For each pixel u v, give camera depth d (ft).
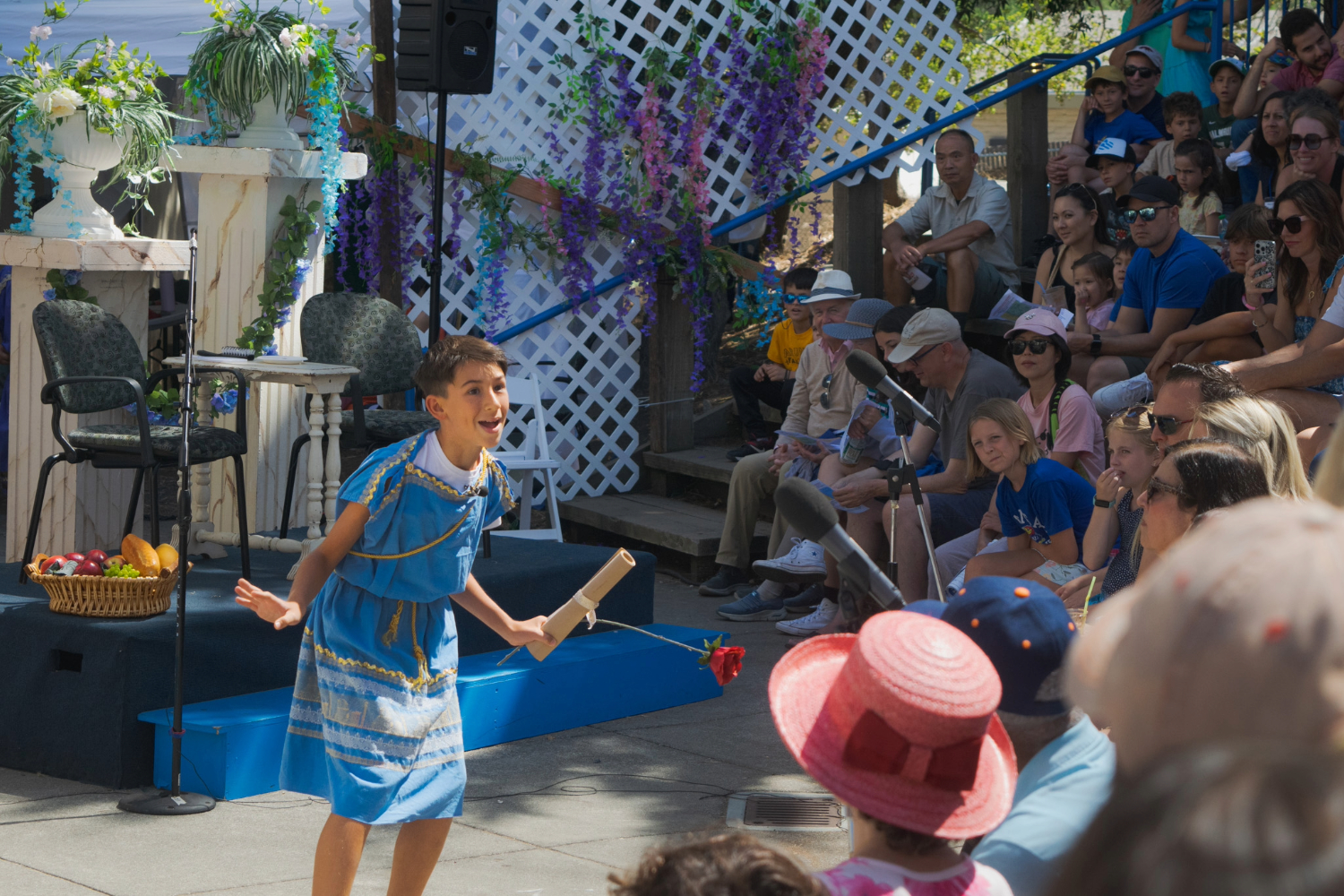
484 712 16.39
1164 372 19.71
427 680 11.28
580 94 26.66
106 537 20.21
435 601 11.44
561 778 15.40
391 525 10.95
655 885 4.56
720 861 4.54
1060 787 6.26
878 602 6.93
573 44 26.73
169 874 12.31
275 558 19.30
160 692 14.85
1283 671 2.72
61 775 14.85
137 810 13.85
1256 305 18.39
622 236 27.48
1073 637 6.38
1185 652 2.83
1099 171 28.17
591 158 26.76
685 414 28.27
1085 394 18.35
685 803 14.60
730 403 29.81
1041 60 30.48
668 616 22.48
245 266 20.63
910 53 28.32
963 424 19.47
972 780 5.39
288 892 11.99
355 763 10.77
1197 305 20.70
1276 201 17.57
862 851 5.55
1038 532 16.43
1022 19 47.16
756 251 33.83
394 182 26.20
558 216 27.14
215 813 13.97
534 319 27.20
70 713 14.75
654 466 28.07
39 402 19.84
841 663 5.94
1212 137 27.81
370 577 11.10
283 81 20.22
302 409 21.30
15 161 19.70
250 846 13.09
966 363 19.75
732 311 31.81
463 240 27.02
